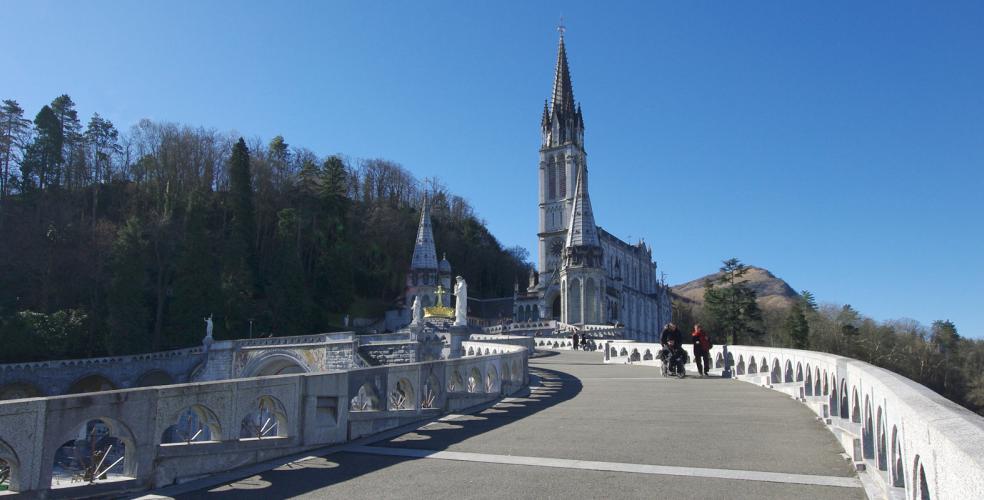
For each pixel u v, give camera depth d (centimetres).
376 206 15062
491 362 2175
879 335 11912
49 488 899
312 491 998
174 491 1009
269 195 12206
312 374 1320
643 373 3269
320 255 12000
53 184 10550
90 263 8856
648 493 946
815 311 13562
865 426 1061
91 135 11688
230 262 9762
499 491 973
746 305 10506
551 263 14088
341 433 1377
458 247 15762
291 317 9881
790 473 1049
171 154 11806
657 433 1422
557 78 14938
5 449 859
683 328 17862
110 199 11275
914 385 817
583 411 1798
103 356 8088
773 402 1928
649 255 17350
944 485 511
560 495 945
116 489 971
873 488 918
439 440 1396
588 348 6869
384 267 13738
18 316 7631
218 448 1116
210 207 11500
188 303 8831
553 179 14512
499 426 1569
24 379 7025
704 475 1043
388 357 6812
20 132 10362
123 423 988
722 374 2936
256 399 1200
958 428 521
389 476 1080
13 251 8594
